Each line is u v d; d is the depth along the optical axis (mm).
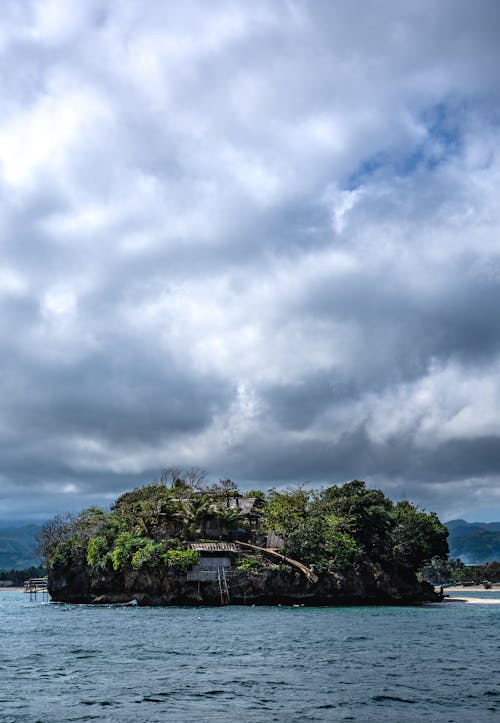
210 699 33188
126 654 49531
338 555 113000
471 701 32812
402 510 136375
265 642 57250
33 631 67812
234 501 137125
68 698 33406
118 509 132125
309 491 132625
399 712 30562
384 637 61625
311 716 29797
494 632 67000
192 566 108938
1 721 28750
